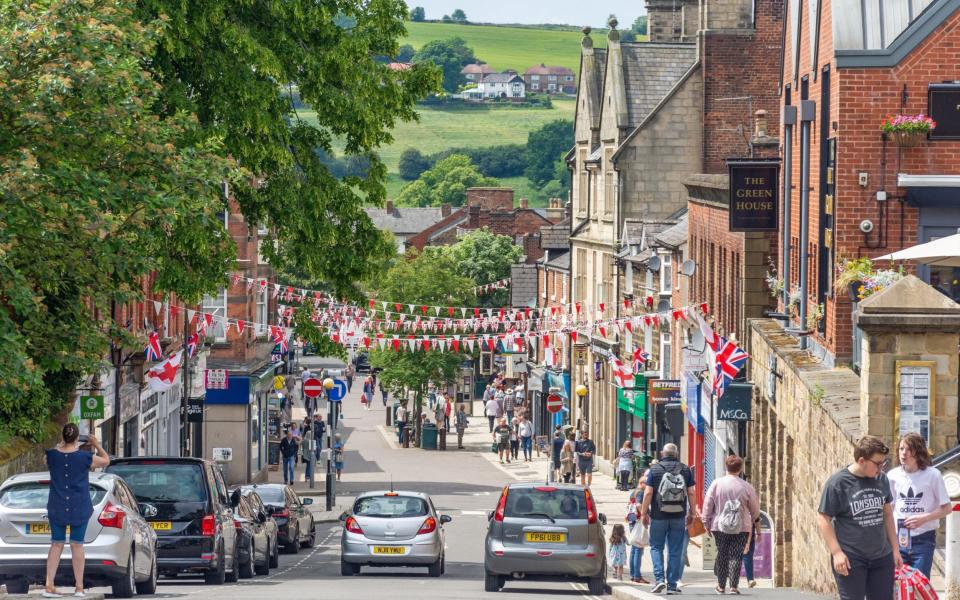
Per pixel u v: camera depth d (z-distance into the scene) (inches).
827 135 1133.1
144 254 912.9
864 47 1048.2
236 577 1063.0
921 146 1045.2
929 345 748.6
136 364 1786.4
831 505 504.1
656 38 2832.2
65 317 897.5
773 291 1378.0
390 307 3203.7
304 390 2266.2
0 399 964.6
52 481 721.6
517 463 2753.4
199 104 1228.5
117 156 863.1
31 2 825.5
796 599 784.9
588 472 2239.2
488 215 5472.4
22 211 769.6
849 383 940.0
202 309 2303.2
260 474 2578.7
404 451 3024.1
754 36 2445.9
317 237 1315.2
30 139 818.8
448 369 3129.9
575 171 2913.4
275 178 1285.7
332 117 1309.1
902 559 579.5
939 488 577.3
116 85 818.8
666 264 2181.3
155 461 983.6
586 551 1011.3
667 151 2487.7
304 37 1299.2
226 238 1201.4
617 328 2487.7
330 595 852.0
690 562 1418.6
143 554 851.4
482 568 1365.7
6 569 788.0
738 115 2449.6
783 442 1159.0
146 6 1163.9
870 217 1051.3
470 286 3277.6
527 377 3388.3
